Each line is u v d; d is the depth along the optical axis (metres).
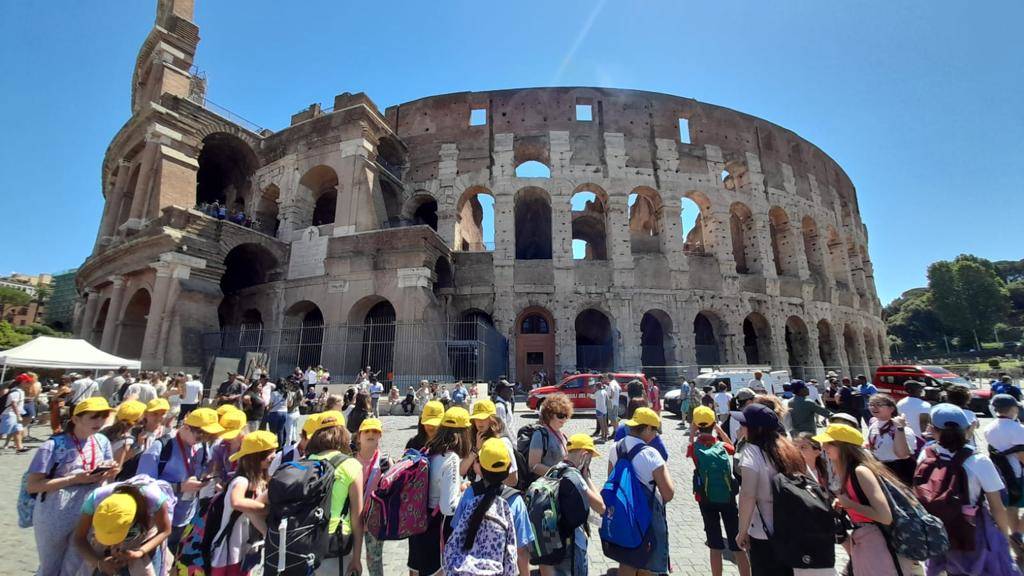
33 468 5.22
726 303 37.97
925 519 4.39
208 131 36.75
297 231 34.75
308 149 36.81
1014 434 6.63
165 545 5.21
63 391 16.06
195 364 28.42
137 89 43.66
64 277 117.12
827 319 42.50
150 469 6.19
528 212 47.62
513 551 4.37
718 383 15.62
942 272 99.56
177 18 39.59
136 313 32.25
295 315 33.53
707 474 6.60
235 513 5.05
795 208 44.00
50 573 5.06
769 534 4.77
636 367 35.06
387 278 30.17
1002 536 5.28
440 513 5.31
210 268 30.41
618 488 5.40
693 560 7.62
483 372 27.42
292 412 13.55
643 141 40.50
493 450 4.57
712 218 40.12
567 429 18.91
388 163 39.84
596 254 49.12
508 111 40.72
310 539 4.53
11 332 67.62
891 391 24.20
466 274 36.75
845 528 4.95
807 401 9.84
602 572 7.19
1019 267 126.94
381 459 6.92
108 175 43.69
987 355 85.69
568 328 35.47
